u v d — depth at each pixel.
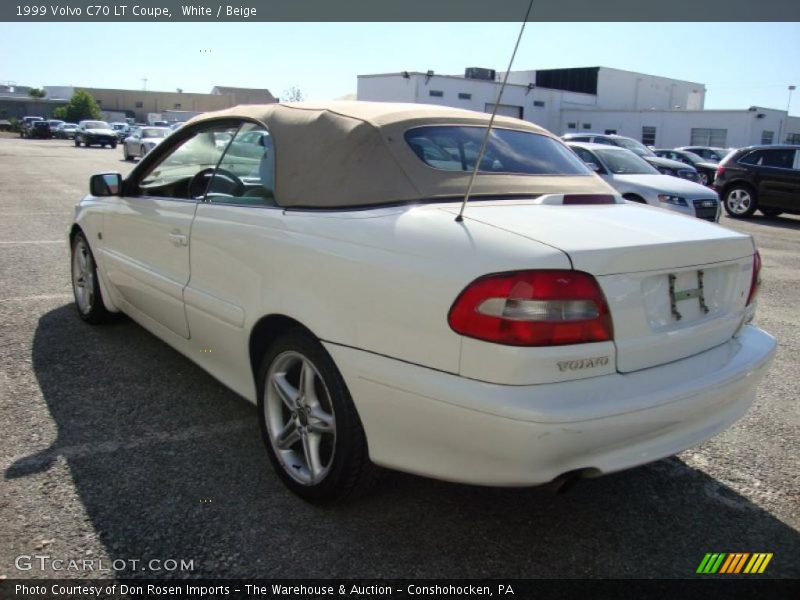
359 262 2.46
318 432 2.75
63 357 4.36
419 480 3.03
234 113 3.49
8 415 3.51
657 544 2.63
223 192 3.35
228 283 3.12
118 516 2.67
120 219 4.22
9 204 12.30
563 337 2.14
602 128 44.59
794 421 3.77
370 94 40.12
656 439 2.39
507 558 2.52
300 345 2.71
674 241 2.43
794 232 12.51
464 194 2.77
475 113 3.44
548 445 2.11
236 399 3.81
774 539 2.69
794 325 5.80
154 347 4.58
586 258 2.20
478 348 2.14
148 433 3.38
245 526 2.64
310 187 2.85
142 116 89.44
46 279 6.40
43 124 57.56
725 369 2.55
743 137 40.00
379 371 2.37
